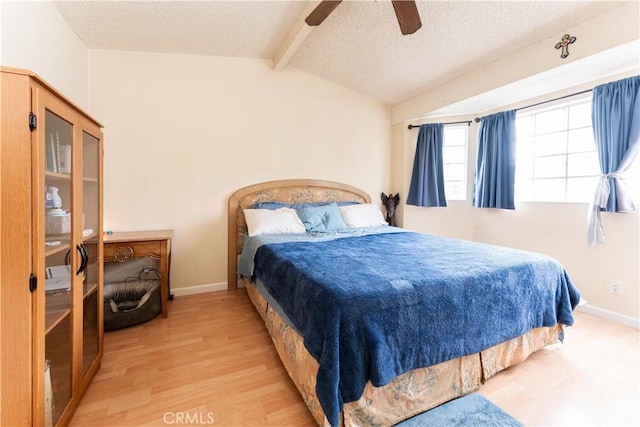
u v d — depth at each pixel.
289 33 2.56
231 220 2.99
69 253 1.22
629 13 1.81
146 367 1.66
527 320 1.61
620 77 2.28
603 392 1.46
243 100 3.05
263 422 1.27
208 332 2.10
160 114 2.72
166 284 2.34
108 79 2.54
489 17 2.10
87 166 1.44
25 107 0.92
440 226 3.76
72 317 1.25
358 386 1.10
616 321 2.30
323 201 3.47
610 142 2.26
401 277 1.39
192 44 2.63
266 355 1.81
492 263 1.64
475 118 3.49
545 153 2.97
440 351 1.30
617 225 2.31
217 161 2.96
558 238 2.75
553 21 2.05
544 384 1.53
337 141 3.60
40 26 1.70
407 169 3.79
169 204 2.79
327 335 1.12
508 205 3.11
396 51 2.71
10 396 0.93
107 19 2.12
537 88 2.63
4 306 0.91
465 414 1.30
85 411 1.31
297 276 1.53
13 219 0.92
